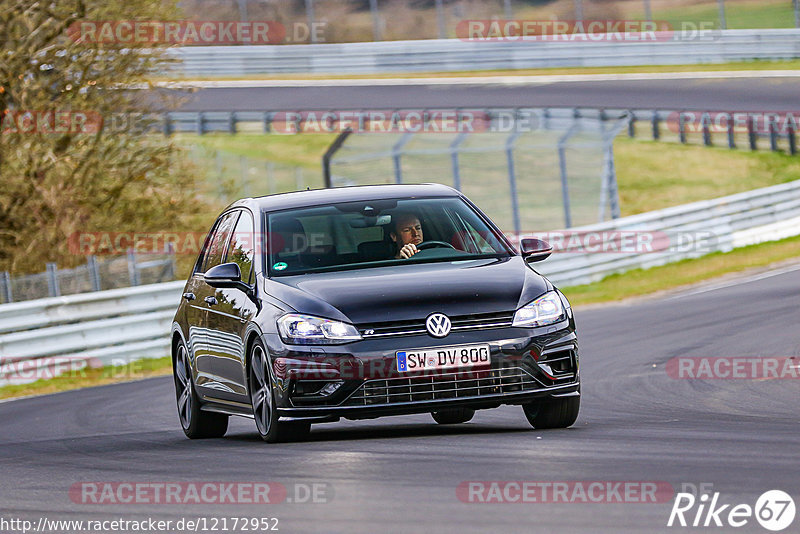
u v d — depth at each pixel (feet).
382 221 89.86
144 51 278.67
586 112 380.17
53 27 270.87
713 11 627.87
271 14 542.16
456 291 79.92
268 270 86.84
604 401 106.22
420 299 79.05
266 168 442.50
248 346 84.74
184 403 101.86
